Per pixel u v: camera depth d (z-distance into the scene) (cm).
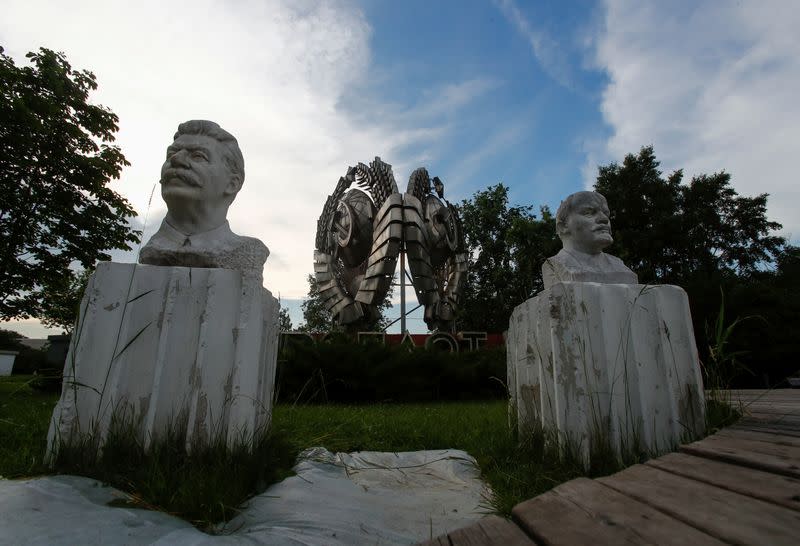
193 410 296
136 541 188
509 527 164
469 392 1177
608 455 295
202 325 310
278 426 461
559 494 183
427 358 1159
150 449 284
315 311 2817
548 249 2264
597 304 329
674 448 311
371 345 1138
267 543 197
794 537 123
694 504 157
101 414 286
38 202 1171
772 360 1456
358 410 750
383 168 1856
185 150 364
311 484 296
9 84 1075
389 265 1684
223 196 376
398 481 339
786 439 244
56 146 1147
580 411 307
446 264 1972
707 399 371
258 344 325
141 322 311
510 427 427
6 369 2242
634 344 326
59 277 1250
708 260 2138
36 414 522
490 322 3009
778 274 2155
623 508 161
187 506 223
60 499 218
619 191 2212
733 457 204
